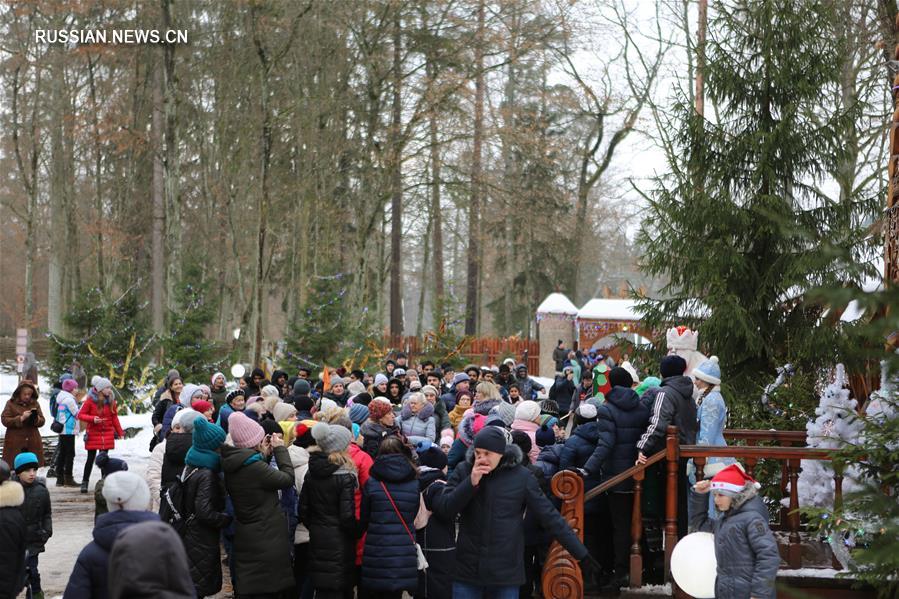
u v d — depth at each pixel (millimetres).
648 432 8594
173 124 35719
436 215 54219
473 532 6547
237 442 7707
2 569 7402
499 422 8914
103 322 30547
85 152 51312
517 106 51906
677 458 8445
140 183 53344
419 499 7930
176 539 3111
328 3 38125
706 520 8664
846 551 8008
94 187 54938
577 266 58188
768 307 13930
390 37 39969
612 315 42875
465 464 6719
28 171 57625
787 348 13656
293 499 8906
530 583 8828
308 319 31297
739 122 14758
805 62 14430
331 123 41969
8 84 47500
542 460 9273
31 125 47031
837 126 14195
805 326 13289
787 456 8305
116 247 49688
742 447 8414
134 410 29688
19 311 76562
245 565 7664
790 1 14344
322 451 7988
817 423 9148
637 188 14844
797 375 13336
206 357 30734
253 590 7637
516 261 63750
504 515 6512
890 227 9531
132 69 44906
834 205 13711
